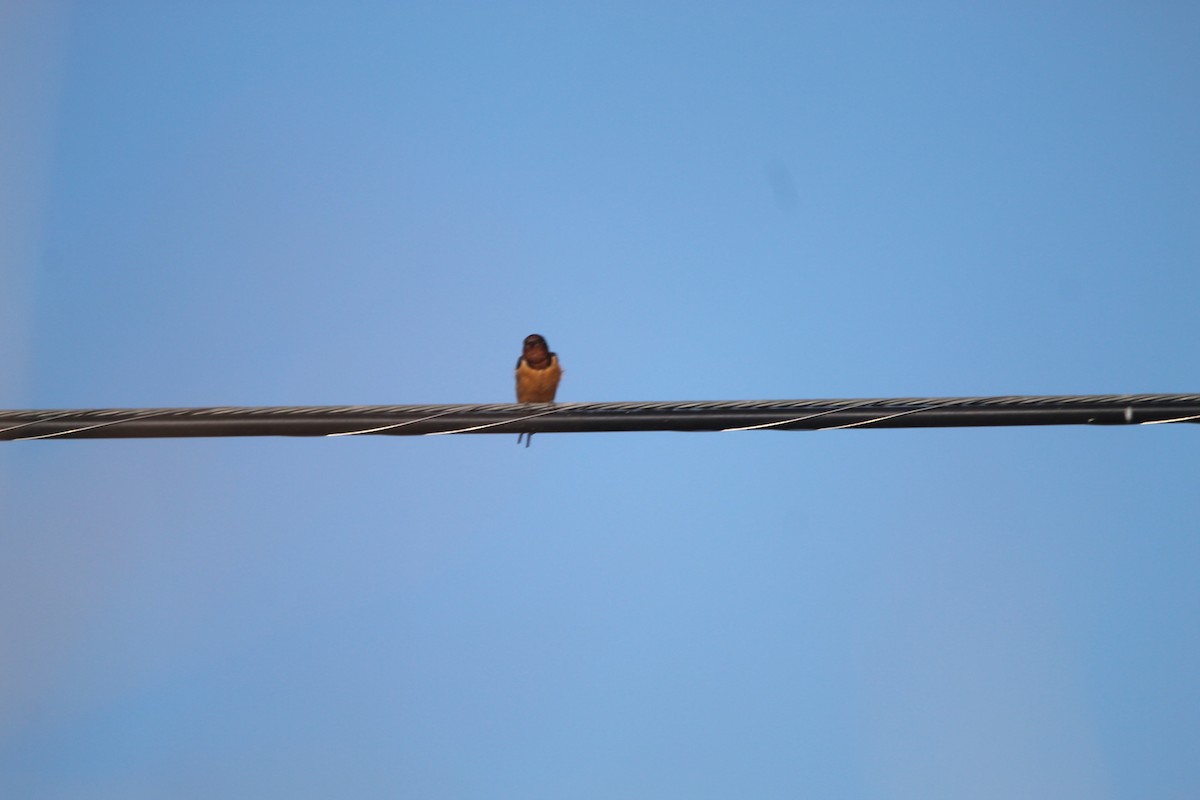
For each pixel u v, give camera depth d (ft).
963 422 44.65
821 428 45.24
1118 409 44.09
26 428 44.32
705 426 45.73
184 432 45.03
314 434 45.75
